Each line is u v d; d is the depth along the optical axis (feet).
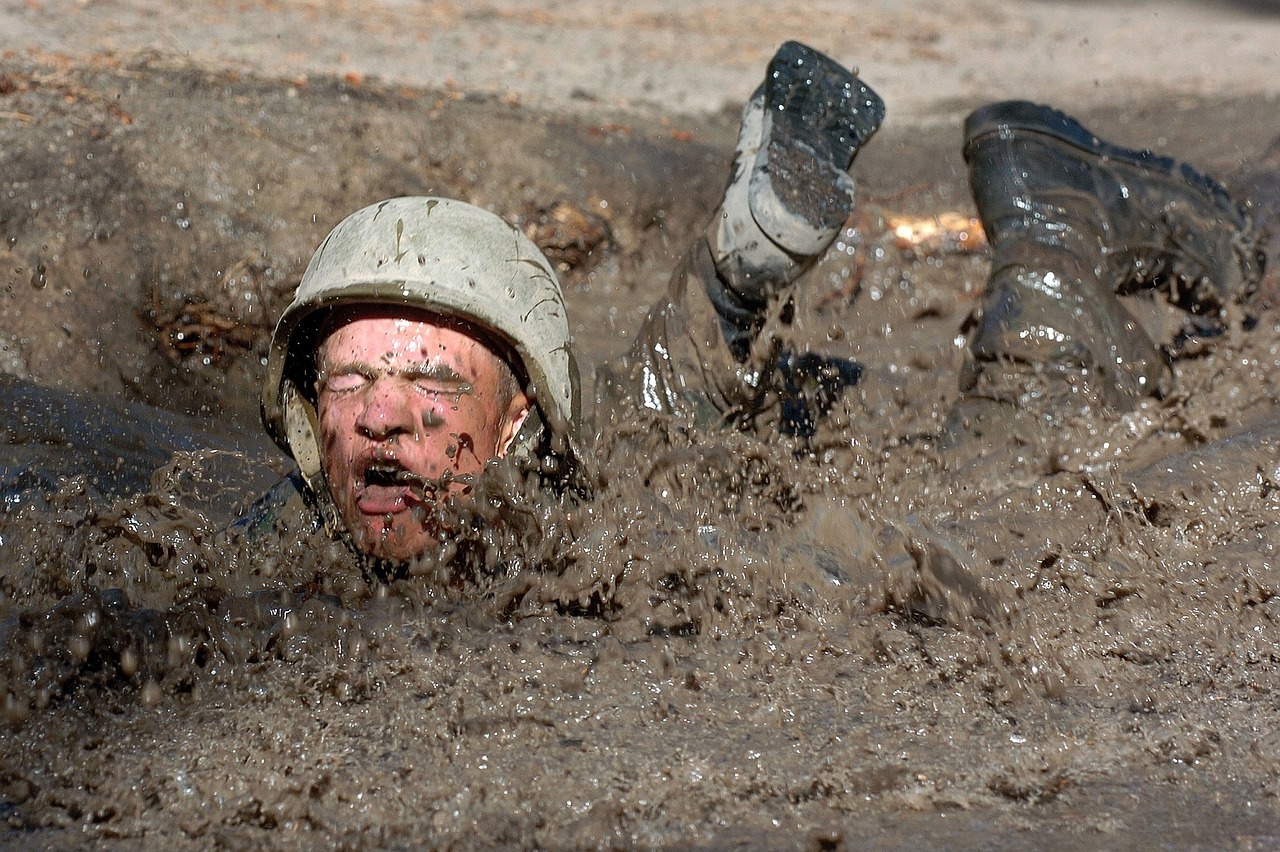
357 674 23.26
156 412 40.16
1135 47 125.80
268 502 29.37
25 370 43.16
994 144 41.57
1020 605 25.72
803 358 39.09
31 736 21.35
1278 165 66.74
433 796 19.83
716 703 22.61
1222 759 21.01
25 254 46.88
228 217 51.80
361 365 26.48
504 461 26.86
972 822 19.31
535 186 61.31
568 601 25.98
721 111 82.69
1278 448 31.63
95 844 18.84
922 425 37.81
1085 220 40.19
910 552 26.71
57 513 28.94
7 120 53.67
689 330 33.91
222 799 19.84
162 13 84.58
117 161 52.60
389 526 26.35
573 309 55.26
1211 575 26.96
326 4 99.40
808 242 32.71
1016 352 36.14
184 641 23.73
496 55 90.84
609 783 20.16
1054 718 22.26
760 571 26.58
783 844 18.75
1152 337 42.65
